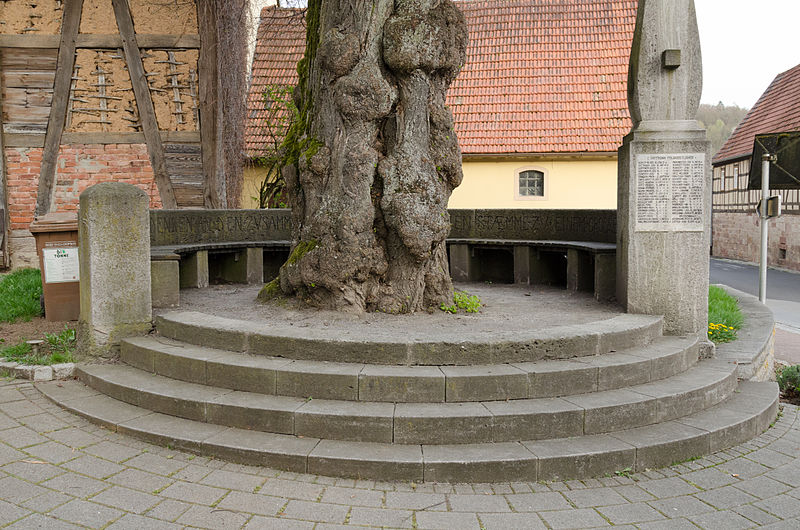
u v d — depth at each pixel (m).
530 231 10.04
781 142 12.53
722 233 34.06
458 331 5.34
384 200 6.00
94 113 11.20
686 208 6.02
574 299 7.78
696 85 6.02
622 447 4.08
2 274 10.70
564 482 3.90
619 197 6.67
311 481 3.79
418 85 6.04
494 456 3.90
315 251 6.09
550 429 4.23
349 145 6.01
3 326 6.95
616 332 5.24
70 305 7.29
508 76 21.16
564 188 19.66
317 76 6.38
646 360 4.98
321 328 5.38
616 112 19.80
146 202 5.81
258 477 3.81
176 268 6.43
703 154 5.99
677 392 4.71
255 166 17.98
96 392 5.12
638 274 6.14
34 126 11.09
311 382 4.50
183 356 4.98
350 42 6.00
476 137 19.84
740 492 3.81
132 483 3.66
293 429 4.22
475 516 3.42
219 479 3.76
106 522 3.20
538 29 22.28
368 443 4.11
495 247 10.02
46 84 11.05
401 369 4.59
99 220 5.59
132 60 11.16
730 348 6.38
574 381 4.63
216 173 11.54
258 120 18.62
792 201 25.27
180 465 3.94
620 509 3.55
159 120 11.34
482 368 4.64
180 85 11.34
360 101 5.94
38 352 5.88
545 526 3.33
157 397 4.64
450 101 20.81
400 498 3.60
